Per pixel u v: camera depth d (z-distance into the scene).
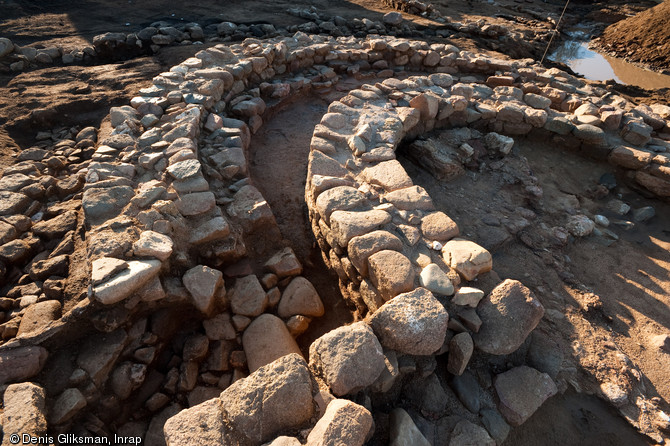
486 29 10.66
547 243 4.28
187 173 3.81
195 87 5.27
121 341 2.86
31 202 3.96
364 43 7.64
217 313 3.43
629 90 9.20
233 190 4.19
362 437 2.11
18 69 6.56
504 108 5.71
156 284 2.96
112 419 2.78
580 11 16.84
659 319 3.58
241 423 2.16
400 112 5.14
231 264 3.73
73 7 9.76
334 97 6.55
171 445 2.08
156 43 7.69
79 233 3.47
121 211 3.48
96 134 5.22
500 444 2.63
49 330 2.67
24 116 5.33
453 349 2.76
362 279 3.23
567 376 3.03
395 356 2.68
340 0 12.30
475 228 4.34
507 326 2.82
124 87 6.14
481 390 2.81
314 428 2.14
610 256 4.24
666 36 12.15
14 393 2.36
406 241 3.31
